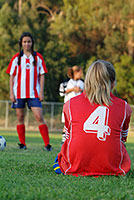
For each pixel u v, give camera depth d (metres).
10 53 44.81
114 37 44.19
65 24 47.31
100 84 6.00
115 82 6.27
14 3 55.78
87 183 5.26
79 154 5.92
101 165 5.86
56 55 45.38
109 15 44.97
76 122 5.99
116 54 44.38
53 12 57.69
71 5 50.81
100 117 5.90
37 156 10.02
